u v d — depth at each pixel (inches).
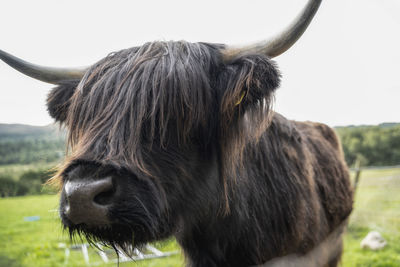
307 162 131.3
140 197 75.7
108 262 245.1
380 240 239.8
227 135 93.2
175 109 84.6
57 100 104.9
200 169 92.5
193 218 96.2
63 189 76.6
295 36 85.7
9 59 105.1
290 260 116.6
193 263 112.6
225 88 89.7
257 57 87.1
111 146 76.4
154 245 96.7
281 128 127.7
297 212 117.4
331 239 149.9
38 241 273.1
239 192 102.3
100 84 88.9
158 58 89.9
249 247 105.8
